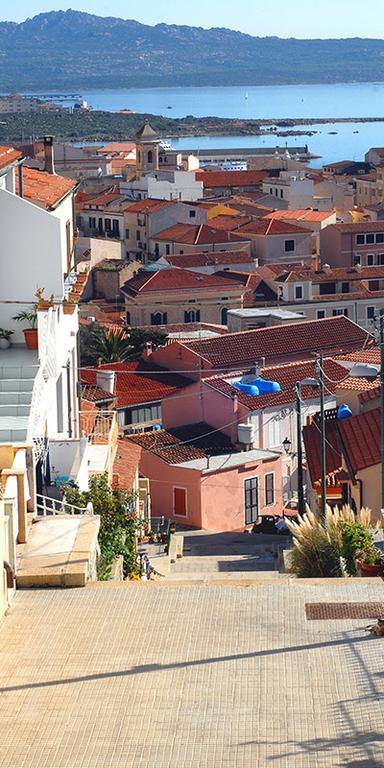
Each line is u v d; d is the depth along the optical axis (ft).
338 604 56.54
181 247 578.25
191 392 249.96
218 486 213.25
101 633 52.90
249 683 47.44
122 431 237.04
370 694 46.09
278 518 201.87
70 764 40.98
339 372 247.91
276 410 232.94
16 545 63.41
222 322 474.49
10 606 56.03
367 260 569.64
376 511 130.00
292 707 45.09
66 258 98.43
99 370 261.85
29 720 44.55
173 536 159.33
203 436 232.53
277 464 223.92
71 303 89.71
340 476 139.03
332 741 42.19
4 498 60.90
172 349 273.95
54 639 52.29
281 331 289.12
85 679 48.14
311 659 49.78
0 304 88.28
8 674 48.80
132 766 40.78
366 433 140.97
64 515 69.21
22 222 88.74
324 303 478.18
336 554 77.36
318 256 572.92
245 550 166.71
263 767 40.45
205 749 41.86
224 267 519.60
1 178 87.92
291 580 60.44
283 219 598.75
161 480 216.54
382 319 121.39
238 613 55.47
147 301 464.65
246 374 250.78
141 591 58.39
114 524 84.64
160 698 46.21
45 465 83.20
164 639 52.19
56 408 94.43
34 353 85.81
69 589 58.59
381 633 52.29
